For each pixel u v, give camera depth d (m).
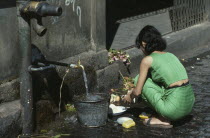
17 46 4.77
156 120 5.08
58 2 5.34
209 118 5.31
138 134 4.87
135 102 5.91
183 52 8.65
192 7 9.34
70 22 5.64
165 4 12.14
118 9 11.29
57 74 5.33
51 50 5.32
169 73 4.80
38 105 4.96
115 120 5.31
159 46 4.89
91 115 4.99
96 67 6.14
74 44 5.79
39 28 4.39
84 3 5.88
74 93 5.72
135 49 7.41
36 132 4.89
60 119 5.29
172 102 4.80
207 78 7.01
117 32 8.88
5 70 4.64
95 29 6.09
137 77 5.20
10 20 4.62
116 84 6.63
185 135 4.82
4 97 4.64
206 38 9.52
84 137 4.79
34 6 4.28
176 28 8.98
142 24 9.66
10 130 4.54
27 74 4.60
